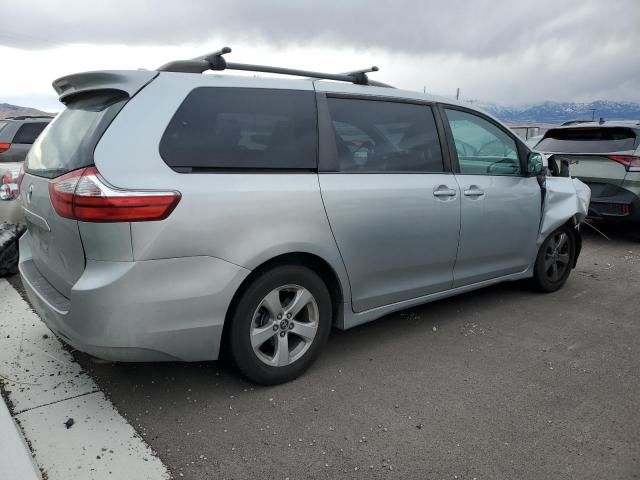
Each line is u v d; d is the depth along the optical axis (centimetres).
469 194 393
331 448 255
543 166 447
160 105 265
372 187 332
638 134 708
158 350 260
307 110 316
